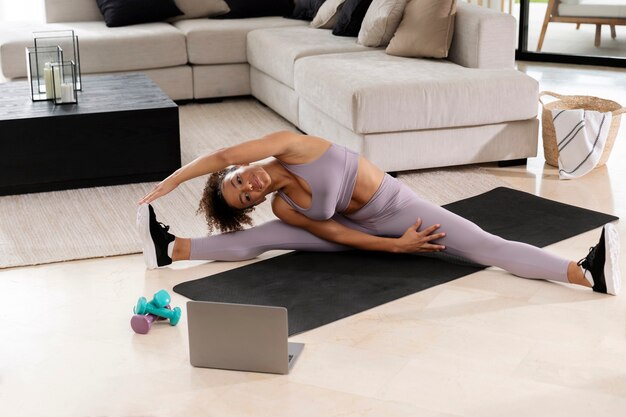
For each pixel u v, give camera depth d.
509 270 3.53
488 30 4.98
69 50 4.89
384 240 3.68
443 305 3.29
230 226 3.68
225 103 6.33
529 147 4.88
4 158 4.47
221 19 6.59
